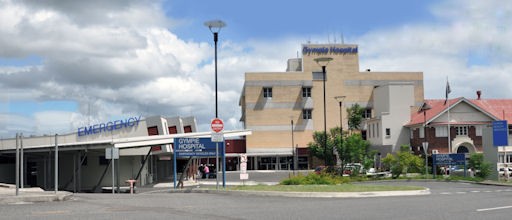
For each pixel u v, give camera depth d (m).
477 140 69.31
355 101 85.00
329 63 85.06
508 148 67.44
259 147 82.69
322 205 17.59
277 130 83.38
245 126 85.25
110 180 49.34
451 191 27.88
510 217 13.76
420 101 85.38
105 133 55.28
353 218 13.58
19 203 18.33
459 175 46.81
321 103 84.50
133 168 50.03
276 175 64.56
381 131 74.94
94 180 48.81
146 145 39.41
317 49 85.00
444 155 46.19
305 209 16.06
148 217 13.59
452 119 69.31
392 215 14.28
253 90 83.44
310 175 34.38
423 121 69.31
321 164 82.25
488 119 69.81
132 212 14.87
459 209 15.94
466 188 32.25
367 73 85.50
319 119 84.25
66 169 48.94
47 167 48.81
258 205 17.59
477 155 45.12
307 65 84.62
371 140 79.19
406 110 75.31
